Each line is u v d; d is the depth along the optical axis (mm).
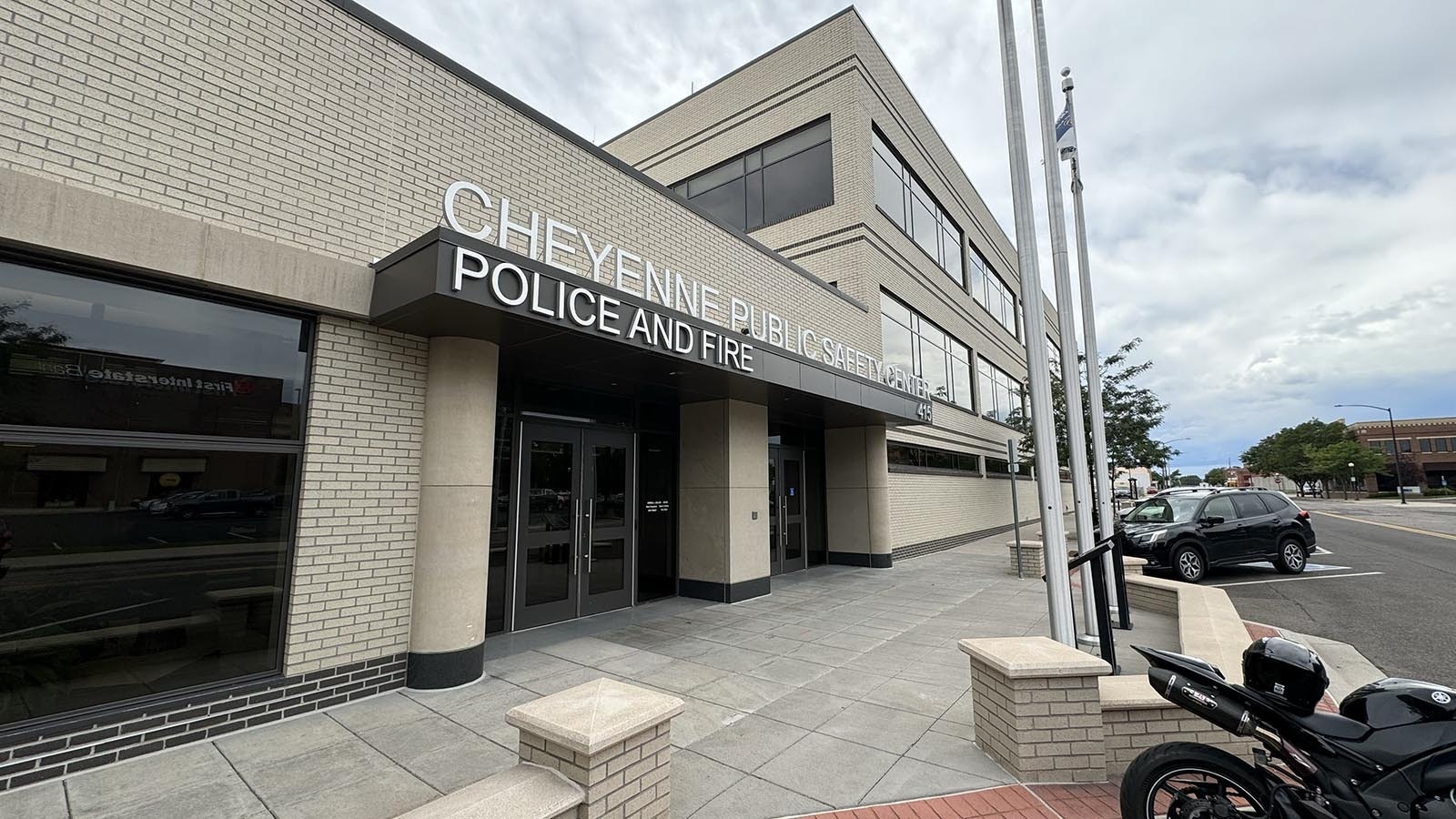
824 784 3697
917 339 17078
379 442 5309
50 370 3883
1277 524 12062
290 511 4859
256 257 4543
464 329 5477
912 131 17656
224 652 4465
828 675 5758
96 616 3965
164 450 4309
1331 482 77188
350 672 5008
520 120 6727
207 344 4531
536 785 2795
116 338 4141
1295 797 2787
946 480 18547
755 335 10227
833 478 13859
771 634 7309
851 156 14227
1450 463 71000
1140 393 19453
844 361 12477
